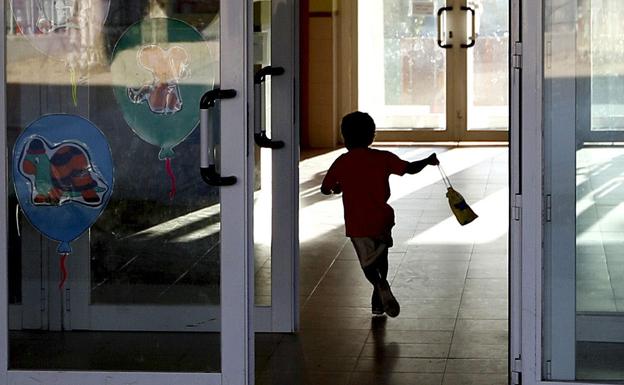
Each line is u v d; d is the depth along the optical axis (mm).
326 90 21516
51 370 7242
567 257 6883
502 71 21750
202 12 7098
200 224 7195
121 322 7344
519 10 6758
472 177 17672
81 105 7254
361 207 9164
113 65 7219
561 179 6836
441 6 21797
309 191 16672
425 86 21922
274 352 8406
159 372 7145
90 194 7332
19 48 7219
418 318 9391
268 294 8922
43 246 7402
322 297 10195
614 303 6875
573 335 6918
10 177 7305
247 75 6820
